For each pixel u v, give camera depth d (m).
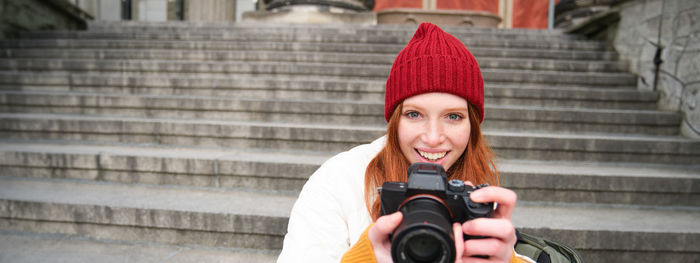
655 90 4.12
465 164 0.99
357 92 4.25
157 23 6.74
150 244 2.33
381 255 0.67
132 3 11.01
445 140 0.86
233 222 2.28
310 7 8.25
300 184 2.77
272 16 8.29
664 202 2.65
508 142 3.21
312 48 5.44
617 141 3.16
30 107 3.99
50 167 2.94
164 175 2.87
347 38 5.78
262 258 2.20
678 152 3.14
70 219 2.38
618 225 2.25
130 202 2.44
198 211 2.30
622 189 2.66
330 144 3.29
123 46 5.57
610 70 4.77
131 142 3.45
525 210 2.54
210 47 5.55
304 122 3.82
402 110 0.90
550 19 9.38
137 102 3.92
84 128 3.47
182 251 2.26
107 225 2.37
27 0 5.88
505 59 4.93
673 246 2.13
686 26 3.65
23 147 3.16
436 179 0.70
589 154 3.19
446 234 0.57
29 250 2.20
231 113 3.88
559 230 2.18
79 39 5.82
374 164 0.93
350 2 8.53
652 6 4.23
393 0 11.41
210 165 2.82
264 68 4.75
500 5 11.60
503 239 0.67
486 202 0.70
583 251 2.17
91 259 2.12
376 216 0.89
